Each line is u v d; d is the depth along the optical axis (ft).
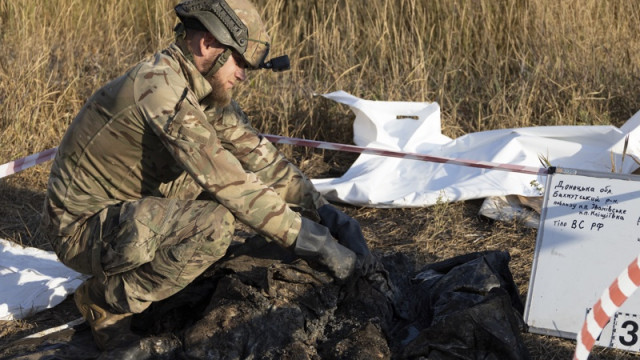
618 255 9.53
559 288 9.74
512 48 20.18
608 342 9.49
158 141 8.78
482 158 14.74
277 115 17.72
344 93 16.74
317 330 8.89
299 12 22.08
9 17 20.39
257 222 8.61
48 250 12.72
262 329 8.73
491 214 13.41
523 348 8.70
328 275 9.08
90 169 8.89
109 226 8.74
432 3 21.06
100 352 9.29
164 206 8.77
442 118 17.83
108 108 8.64
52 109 17.22
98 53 19.80
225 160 8.47
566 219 9.71
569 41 20.26
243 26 8.57
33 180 15.08
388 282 9.54
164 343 8.84
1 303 10.68
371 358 8.38
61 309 10.77
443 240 12.91
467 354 8.55
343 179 14.79
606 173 9.60
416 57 19.92
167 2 22.09
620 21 21.36
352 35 20.83
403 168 14.93
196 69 8.77
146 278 8.79
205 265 8.78
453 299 9.27
